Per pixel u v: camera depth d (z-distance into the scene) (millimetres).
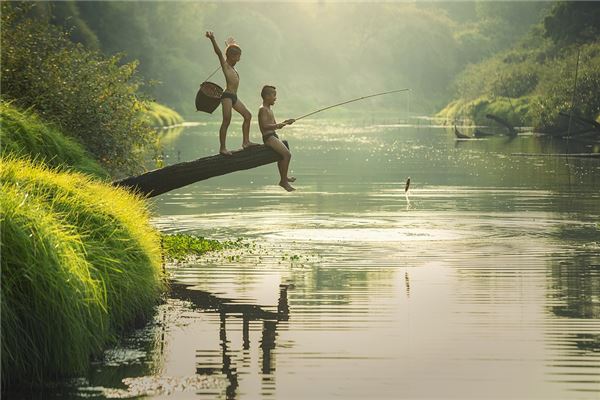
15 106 31250
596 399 13180
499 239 26953
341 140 86125
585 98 91625
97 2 128625
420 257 23984
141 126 35438
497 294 19562
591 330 16641
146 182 23594
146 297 17922
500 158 60719
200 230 28938
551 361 14852
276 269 22406
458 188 41812
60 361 14328
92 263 16219
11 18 34594
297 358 15086
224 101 22422
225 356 15266
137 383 14023
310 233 28219
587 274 21641
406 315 17766
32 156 25812
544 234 27906
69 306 14422
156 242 20625
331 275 21609
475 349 15500
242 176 47969
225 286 20500
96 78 33969
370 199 37469
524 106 112750
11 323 14000
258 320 17484
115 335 16297
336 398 13336
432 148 72438
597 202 36219
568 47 121688
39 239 14469
